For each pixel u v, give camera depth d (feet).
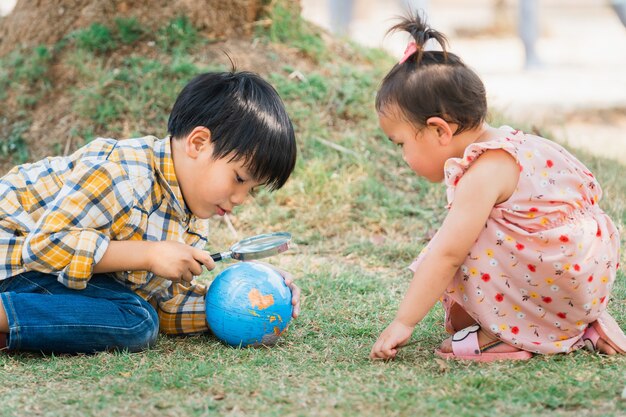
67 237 8.99
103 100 17.17
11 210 9.57
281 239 10.05
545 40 55.57
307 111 17.44
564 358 9.02
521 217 8.82
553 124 28.71
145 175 9.48
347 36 21.70
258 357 9.12
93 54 18.02
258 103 9.58
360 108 18.03
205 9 18.54
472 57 47.96
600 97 33.88
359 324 10.50
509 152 8.82
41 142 16.97
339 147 16.98
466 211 8.75
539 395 7.75
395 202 15.89
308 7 63.00
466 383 8.07
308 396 7.81
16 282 9.48
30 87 17.83
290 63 18.67
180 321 10.17
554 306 9.02
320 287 12.02
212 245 14.24
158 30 18.33
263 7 19.30
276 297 9.57
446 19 61.16
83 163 9.40
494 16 57.82
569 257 8.77
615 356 9.07
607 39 56.18
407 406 7.49
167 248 9.28
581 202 9.16
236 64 17.94
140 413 7.42
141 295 10.05
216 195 9.52
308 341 9.87
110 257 9.16
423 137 9.21
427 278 8.87
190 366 8.79
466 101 9.03
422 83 9.03
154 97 17.21
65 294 9.41
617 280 12.02
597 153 20.77
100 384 8.25
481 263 8.92
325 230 14.96
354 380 8.27
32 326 9.08
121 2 18.52
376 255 13.82
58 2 18.66
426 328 10.29
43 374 8.63
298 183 15.99
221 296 9.59
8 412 7.47
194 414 7.39
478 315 9.07
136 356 9.27
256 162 9.47
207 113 9.41
